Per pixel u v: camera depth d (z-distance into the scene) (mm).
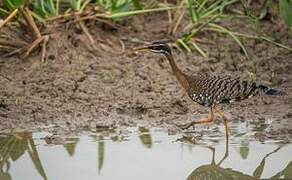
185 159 11703
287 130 12797
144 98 13906
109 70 14641
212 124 13234
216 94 12883
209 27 15656
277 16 16219
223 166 11484
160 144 12305
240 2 16344
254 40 15719
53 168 11273
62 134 12641
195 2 15680
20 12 14828
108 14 15281
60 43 14938
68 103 13648
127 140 12438
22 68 14477
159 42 14102
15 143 12312
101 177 10844
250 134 12727
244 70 14898
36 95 13797
